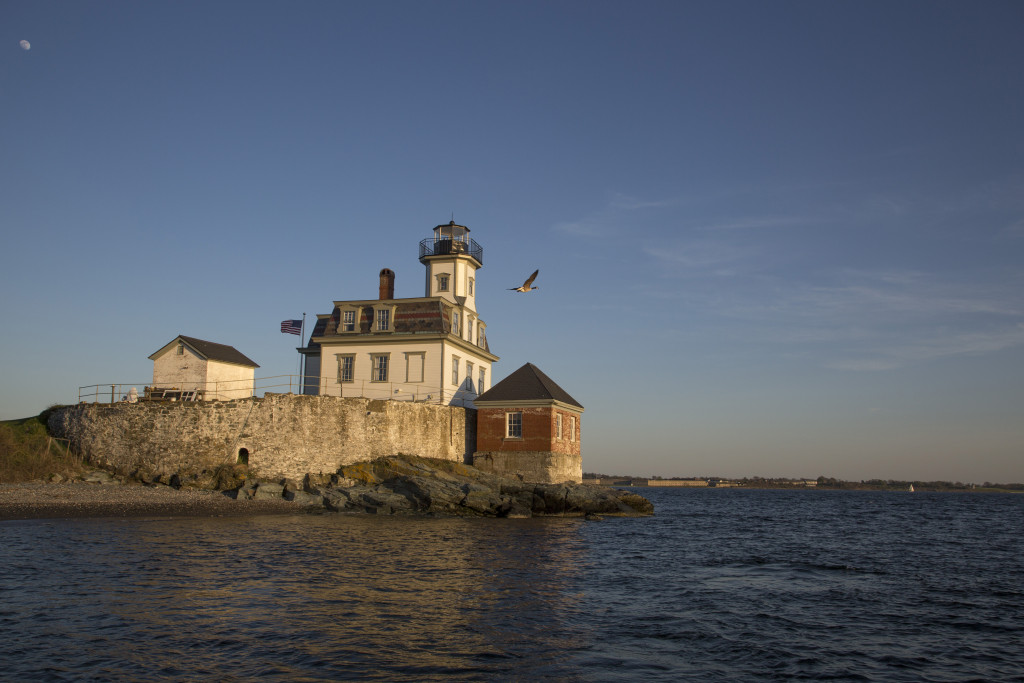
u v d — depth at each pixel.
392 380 57.06
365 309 59.25
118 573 22.94
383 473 48.00
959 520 69.81
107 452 47.38
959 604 23.22
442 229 67.69
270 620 18.03
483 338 68.12
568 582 24.78
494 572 25.77
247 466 46.16
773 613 21.14
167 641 16.14
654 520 53.09
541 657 15.95
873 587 26.12
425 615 19.11
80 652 15.25
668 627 19.00
